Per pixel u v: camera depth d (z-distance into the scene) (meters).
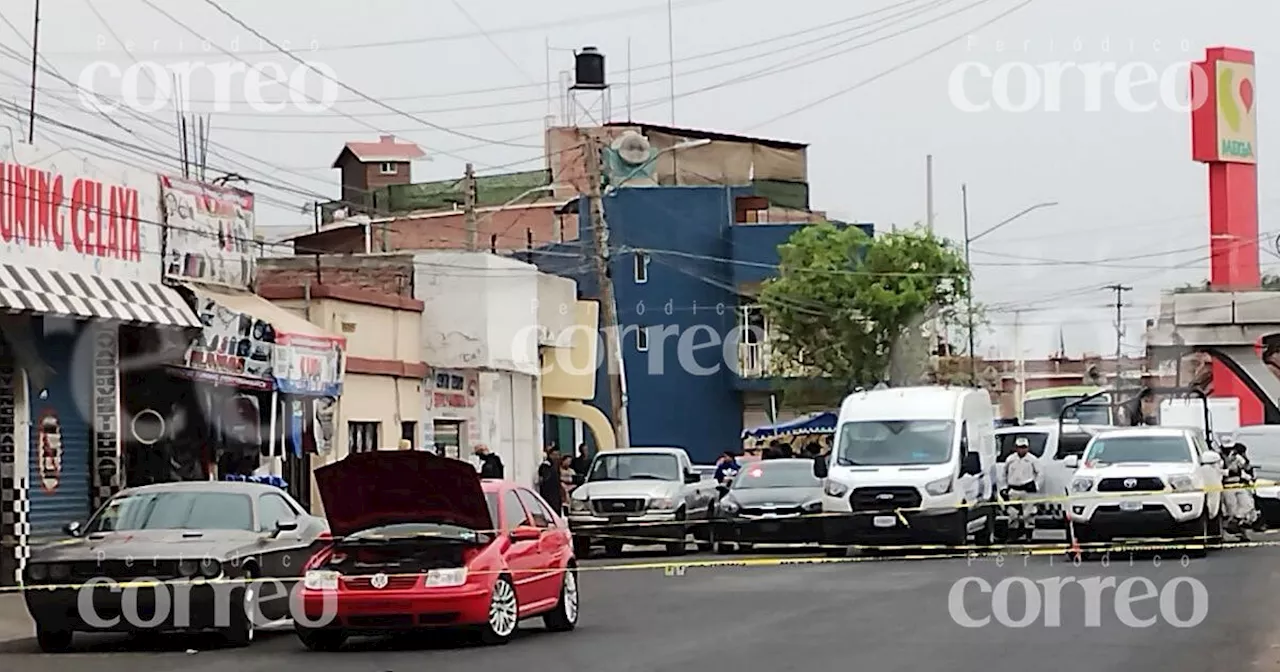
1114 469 29.14
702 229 64.38
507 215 63.25
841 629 18.39
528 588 18.06
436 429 39.91
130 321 25.58
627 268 63.38
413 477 17.59
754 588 24.23
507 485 18.75
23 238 24.47
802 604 21.50
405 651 17.06
